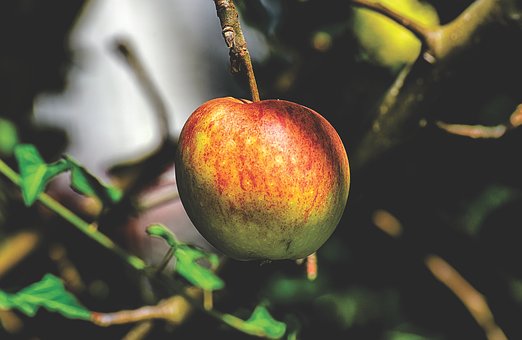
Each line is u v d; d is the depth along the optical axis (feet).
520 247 2.48
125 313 2.06
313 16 2.46
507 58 2.27
